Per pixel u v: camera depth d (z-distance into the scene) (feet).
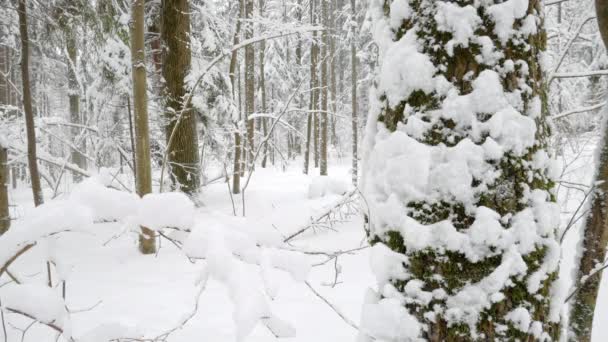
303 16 59.47
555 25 15.43
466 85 3.81
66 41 21.89
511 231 3.69
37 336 9.91
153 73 26.61
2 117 24.43
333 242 18.17
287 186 42.14
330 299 12.33
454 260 3.72
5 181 19.70
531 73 3.95
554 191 4.25
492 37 3.80
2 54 39.14
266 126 63.82
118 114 28.40
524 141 3.76
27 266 13.37
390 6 4.37
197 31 28.43
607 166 6.19
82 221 3.41
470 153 3.70
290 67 75.77
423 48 4.04
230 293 2.84
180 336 10.01
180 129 23.45
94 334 3.89
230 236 3.34
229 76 31.91
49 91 49.03
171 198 3.51
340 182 30.89
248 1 33.71
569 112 9.46
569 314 6.61
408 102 4.08
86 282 13.87
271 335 10.11
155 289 13.28
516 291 3.70
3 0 22.13
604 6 6.06
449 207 3.76
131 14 16.21
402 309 3.85
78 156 37.27
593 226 6.30
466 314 3.68
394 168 4.02
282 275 14.43
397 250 4.06
